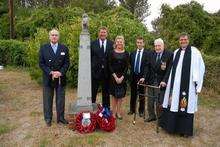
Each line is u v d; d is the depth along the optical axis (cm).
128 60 440
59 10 1112
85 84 423
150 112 446
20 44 928
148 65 438
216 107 552
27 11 1523
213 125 462
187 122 399
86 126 405
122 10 910
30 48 670
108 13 908
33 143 385
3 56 947
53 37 405
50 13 1109
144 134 409
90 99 427
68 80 617
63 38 613
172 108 399
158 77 427
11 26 1126
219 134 429
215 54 806
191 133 402
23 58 923
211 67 636
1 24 1286
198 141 400
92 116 411
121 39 431
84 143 380
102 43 443
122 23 605
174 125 403
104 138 393
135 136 403
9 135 409
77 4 1705
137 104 482
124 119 454
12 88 643
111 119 413
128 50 573
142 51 449
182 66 396
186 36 399
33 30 1125
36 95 586
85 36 417
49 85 414
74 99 556
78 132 406
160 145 383
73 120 418
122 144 382
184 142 394
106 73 445
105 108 420
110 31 586
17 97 573
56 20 1095
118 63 432
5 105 527
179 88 396
